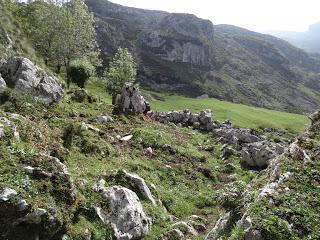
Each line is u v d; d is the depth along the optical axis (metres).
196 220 26.83
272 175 23.83
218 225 22.84
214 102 165.62
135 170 31.98
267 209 19.16
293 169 23.14
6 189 16.28
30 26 101.50
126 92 56.00
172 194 30.33
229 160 46.50
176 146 43.66
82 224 19.38
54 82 42.34
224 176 40.03
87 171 26.41
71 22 96.12
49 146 25.33
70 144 30.81
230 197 23.28
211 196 32.22
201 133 63.31
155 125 54.84
